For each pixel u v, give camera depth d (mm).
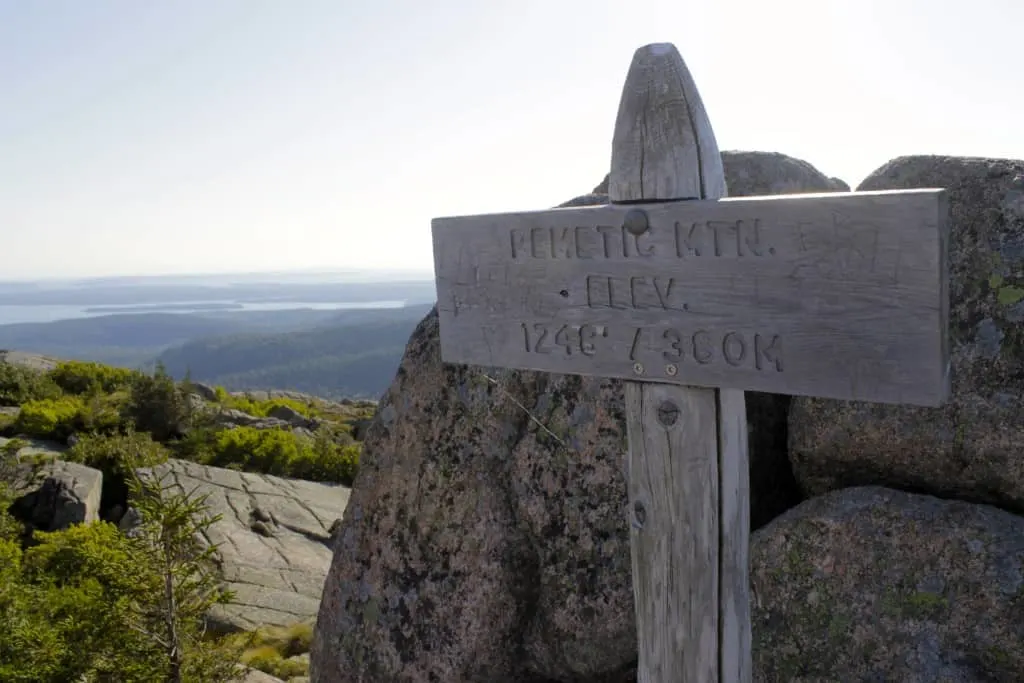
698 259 2389
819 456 3922
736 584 2664
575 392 4516
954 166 3729
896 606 3385
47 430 20891
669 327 2479
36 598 8445
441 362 4930
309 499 17891
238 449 21281
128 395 24531
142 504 6570
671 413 2600
